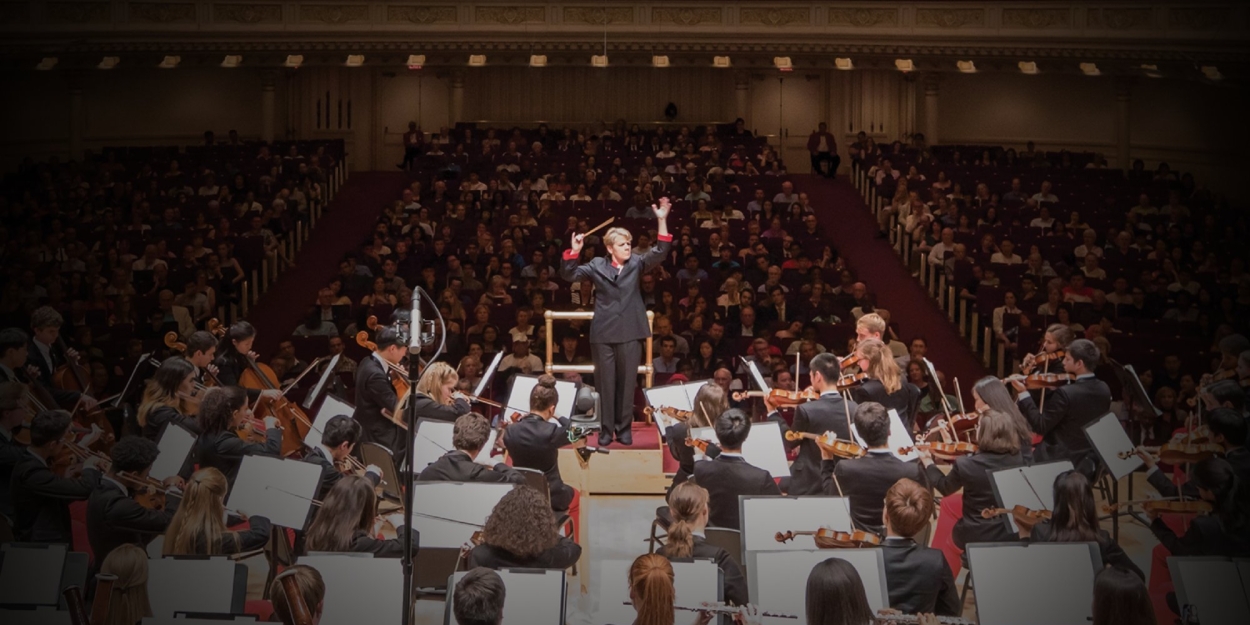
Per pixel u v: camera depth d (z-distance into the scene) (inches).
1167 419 431.2
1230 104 773.9
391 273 599.2
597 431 337.7
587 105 949.2
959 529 239.3
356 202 770.2
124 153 790.5
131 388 381.7
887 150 818.2
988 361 550.9
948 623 176.4
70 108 837.2
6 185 732.0
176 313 533.3
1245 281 564.4
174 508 234.7
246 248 632.4
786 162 942.4
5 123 829.8
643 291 548.4
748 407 442.9
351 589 188.5
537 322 528.7
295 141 829.2
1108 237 627.5
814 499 213.5
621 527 320.8
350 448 250.2
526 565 193.5
